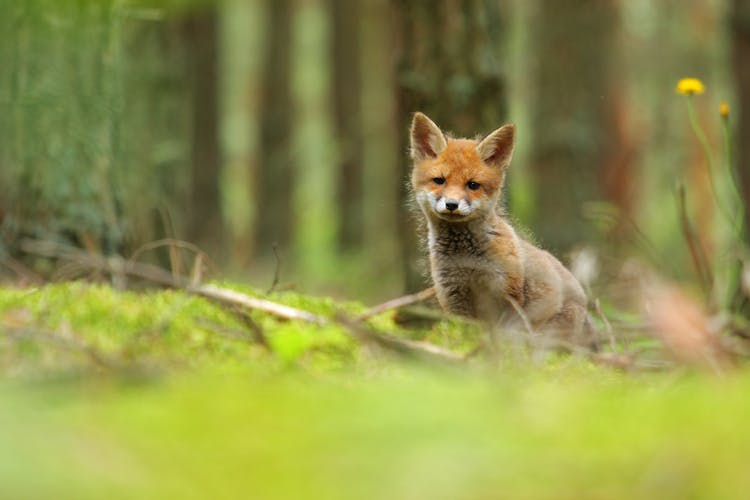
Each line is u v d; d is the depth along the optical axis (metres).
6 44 13.23
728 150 11.16
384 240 42.25
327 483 3.26
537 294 11.66
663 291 7.11
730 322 8.41
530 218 25.44
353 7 39.62
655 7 51.81
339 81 39.62
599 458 3.60
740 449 3.60
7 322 7.72
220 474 3.32
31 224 13.07
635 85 51.31
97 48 13.38
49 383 5.73
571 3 24.98
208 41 32.03
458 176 12.16
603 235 21.69
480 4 14.60
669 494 3.32
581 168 24.72
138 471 3.22
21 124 13.17
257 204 37.78
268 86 37.97
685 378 6.55
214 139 32.31
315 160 46.94
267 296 10.82
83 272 11.84
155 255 15.22
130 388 5.66
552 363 9.05
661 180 47.81
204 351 7.34
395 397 4.34
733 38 18.78
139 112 23.36
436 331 9.75
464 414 4.11
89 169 13.29
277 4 37.91
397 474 3.32
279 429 3.86
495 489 3.29
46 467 3.07
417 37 14.51
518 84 43.12
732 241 10.90
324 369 7.12
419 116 12.73
